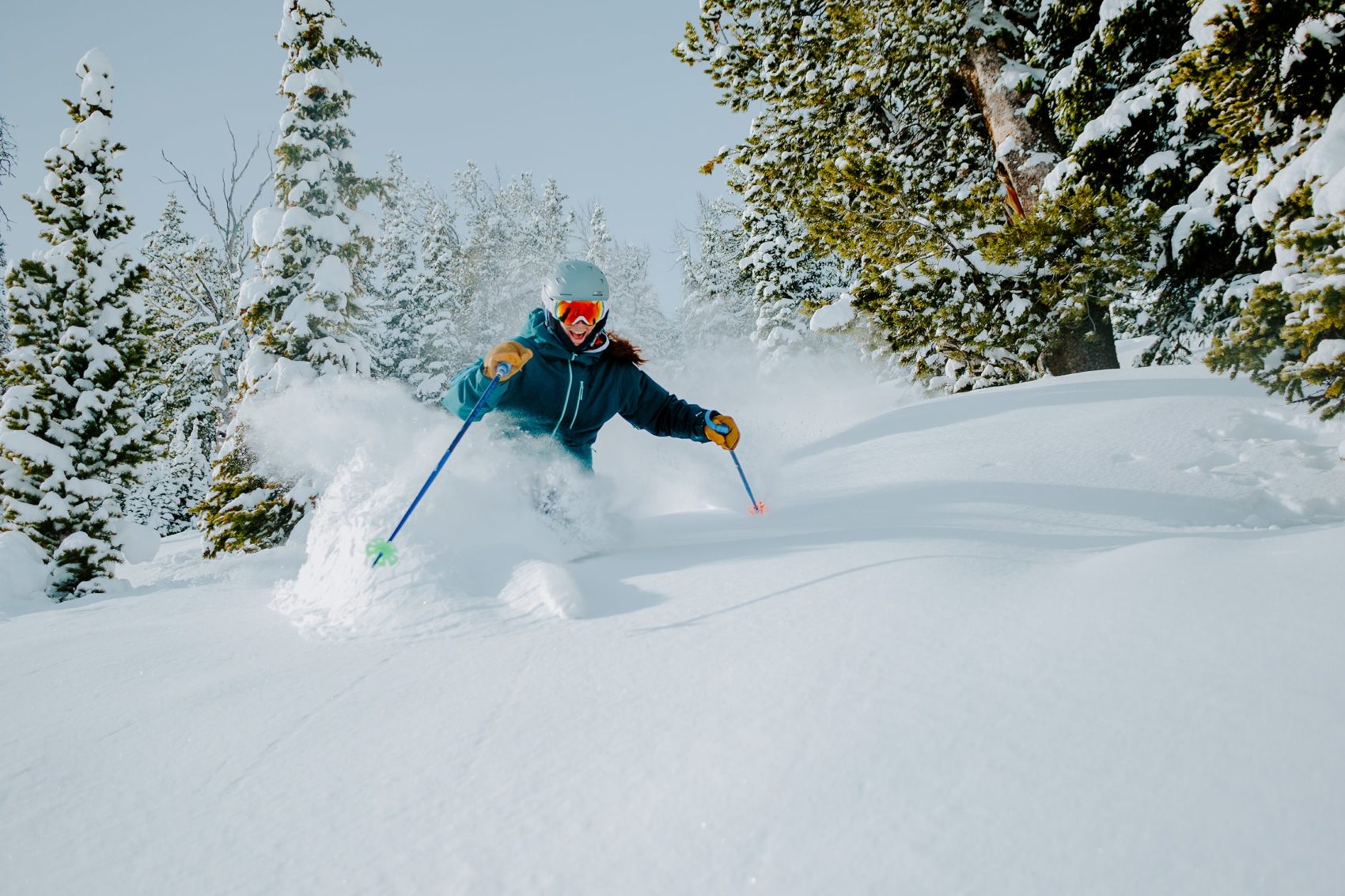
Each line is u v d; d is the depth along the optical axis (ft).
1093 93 29.01
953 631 5.02
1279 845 2.82
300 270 46.19
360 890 3.40
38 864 3.90
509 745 4.50
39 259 34.12
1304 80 14.32
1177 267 25.12
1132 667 4.19
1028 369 28.66
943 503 11.76
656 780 3.89
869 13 32.45
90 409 33.58
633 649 5.65
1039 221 25.96
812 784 3.63
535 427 11.14
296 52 47.47
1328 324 10.13
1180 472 12.91
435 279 101.09
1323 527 7.27
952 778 3.51
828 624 5.50
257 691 5.89
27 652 8.10
